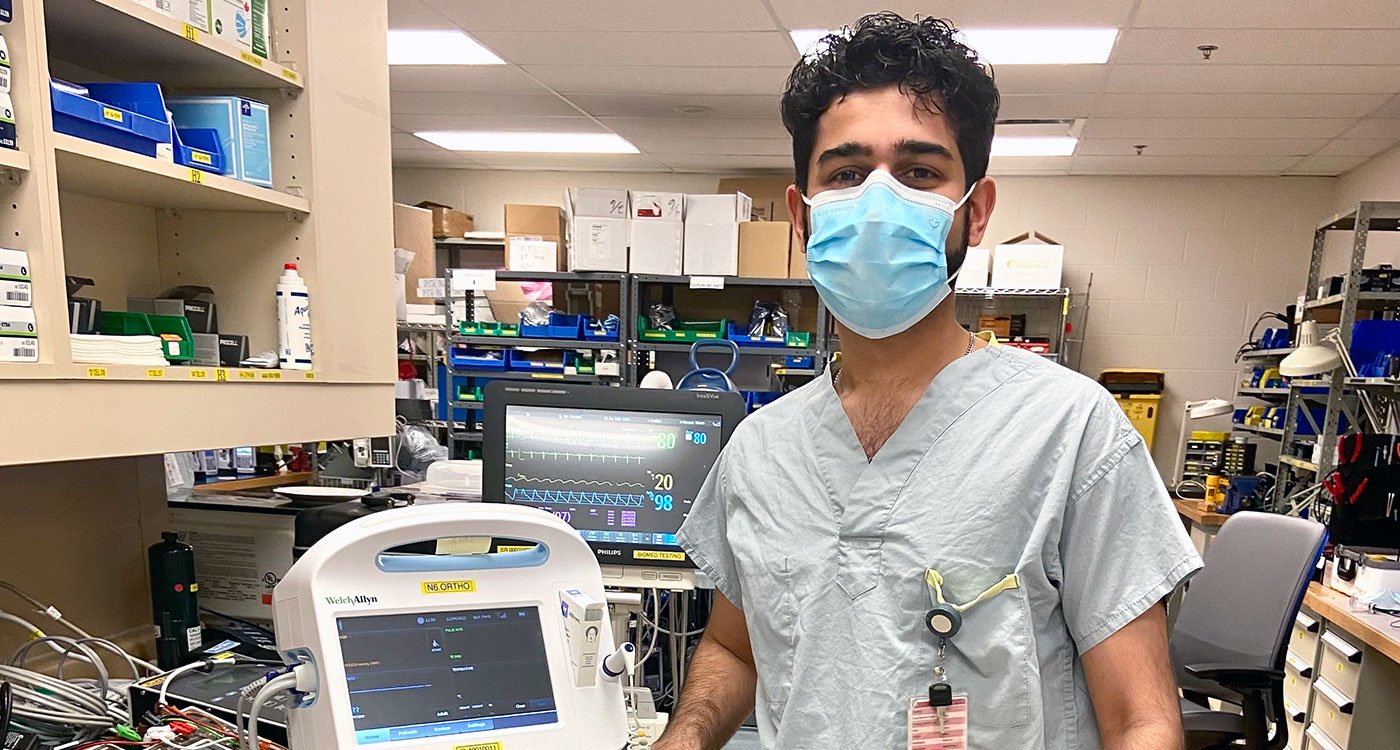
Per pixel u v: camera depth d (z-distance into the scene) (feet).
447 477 6.16
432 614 2.79
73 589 4.46
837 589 2.74
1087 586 2.48
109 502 4.68
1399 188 13.42
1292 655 8.09
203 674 4.16
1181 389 16.47
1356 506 7.83
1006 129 13.74
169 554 4.34
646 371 14.01
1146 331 16.58
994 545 2.54
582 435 4.54
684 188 18.71
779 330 13.48
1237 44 9.66
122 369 3.44
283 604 2.69
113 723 3.64
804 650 2.71
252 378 4.20
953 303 2.98
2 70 2.96
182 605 4.37
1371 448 8.02
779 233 12.98
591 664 2.93
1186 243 16.37
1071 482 2.54
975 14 9.14
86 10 3.46
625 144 16.16
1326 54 9.82
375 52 5.17
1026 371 2.83
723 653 3.44
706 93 12.72
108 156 3.39
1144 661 2.39
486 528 2.92
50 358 3.12
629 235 13.19
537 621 2.97
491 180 18.86
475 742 2.68
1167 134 13.52
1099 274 16.69
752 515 3.03
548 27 10.09
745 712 3.30
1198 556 2.42
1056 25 9.39
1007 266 14.69
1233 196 16.14
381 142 5.24
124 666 4.70
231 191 4.10
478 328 13.57
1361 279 10.16
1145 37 9.61
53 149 3.12
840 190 2.83
